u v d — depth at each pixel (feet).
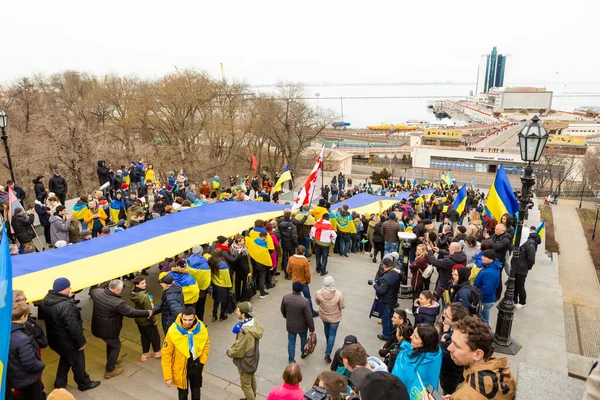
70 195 118.42
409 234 33.96
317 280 39.32
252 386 21.90
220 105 166.50
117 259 27.63
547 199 213.87
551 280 40.65
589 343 67.72
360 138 480.23
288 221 37.78
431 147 379.76
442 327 20.39
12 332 16.99
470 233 33.63
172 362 19.45
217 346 27.73
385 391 9.21
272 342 28.30
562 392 14.49
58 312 20.12
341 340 28.60
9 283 11.47
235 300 31.71
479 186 282.97
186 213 38.34
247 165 176.86
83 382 21.90
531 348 27.14
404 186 147.84
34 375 17.51
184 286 25.86
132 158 133.18
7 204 44.19
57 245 31.27
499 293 32.86
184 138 156.56
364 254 48.21
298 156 180.14
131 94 164.14
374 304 28.53
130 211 46.37
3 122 48.32
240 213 40.22
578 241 144.25
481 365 11.90
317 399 13.82
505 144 398.62
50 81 181.68
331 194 99.86
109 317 22.61
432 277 40.27
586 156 251.60
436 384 14.79
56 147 112.06
